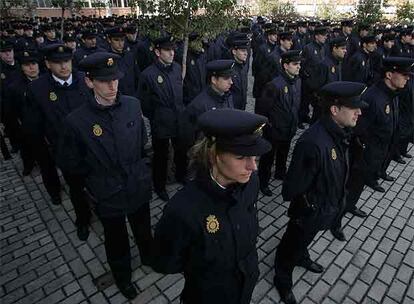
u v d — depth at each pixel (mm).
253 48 11547
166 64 4539
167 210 1747
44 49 3729
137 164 2992
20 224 4328
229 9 5273
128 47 8320
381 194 4973
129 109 2912
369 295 3244
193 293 1954
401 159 5941
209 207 1698
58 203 4738
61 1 9805
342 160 2701
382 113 3713
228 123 1449
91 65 2535
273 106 4473
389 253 3793
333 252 3799
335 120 2639
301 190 2709
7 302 3172
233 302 1960
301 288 3316
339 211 2855
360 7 12469
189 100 6512
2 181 5410
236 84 5574
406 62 3477
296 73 4441
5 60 5566
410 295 3252
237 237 1789
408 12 15359
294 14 25984
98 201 2873
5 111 5207
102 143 2736
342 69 7785
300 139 2740
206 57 8164
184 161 5039
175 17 5141
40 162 4434
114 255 3080
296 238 2906
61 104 3949
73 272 3525
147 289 3303
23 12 18438
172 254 1797
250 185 1896
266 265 3607
